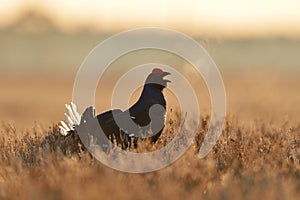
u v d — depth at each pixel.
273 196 25.73
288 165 32.06
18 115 112.94
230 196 25.97
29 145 36.31
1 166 32.03
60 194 25.50
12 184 28.02
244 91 152.25
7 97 152.50
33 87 199.12
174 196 25.72
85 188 26.25
